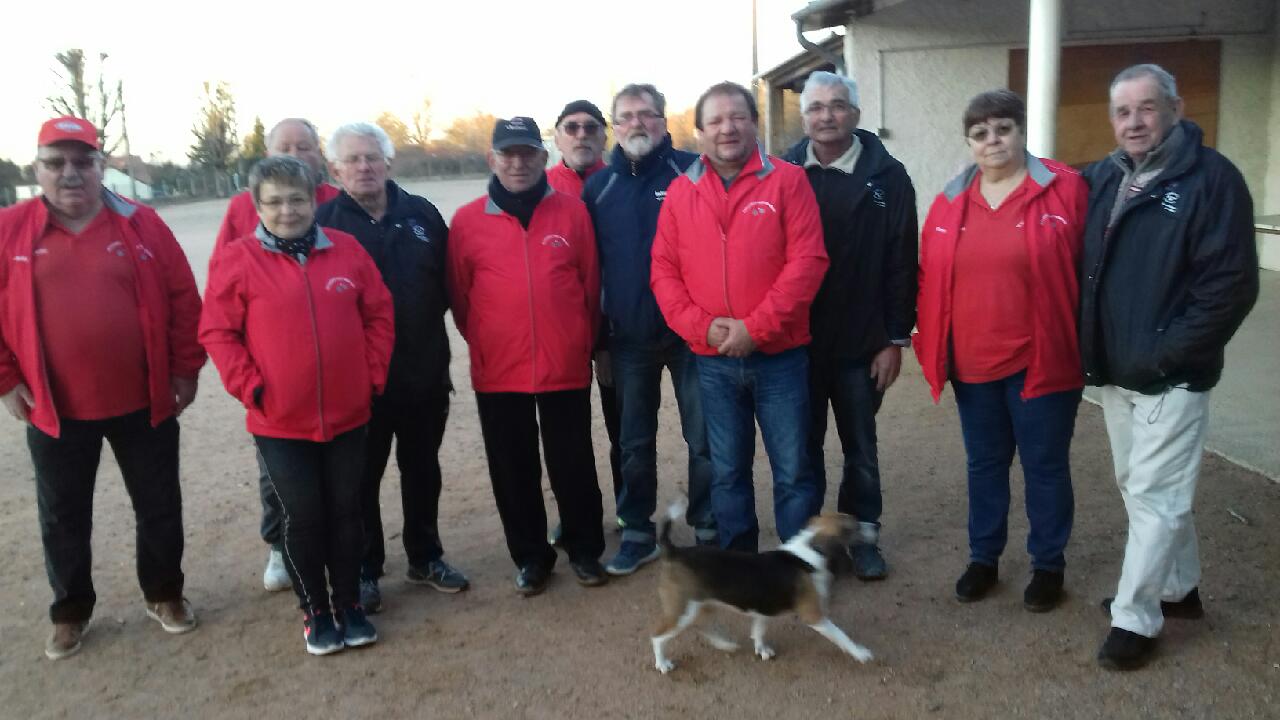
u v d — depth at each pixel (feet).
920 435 19.69
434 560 13.88
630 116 13.08
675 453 19.63
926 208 31.27
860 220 12.54
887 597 12.76
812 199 11.93
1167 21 30.63
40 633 12.99
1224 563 12.91
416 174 150.51
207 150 168.04
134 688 11.46
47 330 11.39
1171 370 10.09
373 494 13.15
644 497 14.21
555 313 12.67
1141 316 10.25
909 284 12.66
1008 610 12.17
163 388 12.17
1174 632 11.27
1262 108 31.53
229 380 11.18
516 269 12.58
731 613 12.62
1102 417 20.02
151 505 12.43
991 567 12.58
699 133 11.98
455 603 13.35
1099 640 11.28
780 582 10.68
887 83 30.53
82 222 11.59
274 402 11.22
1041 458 11.79
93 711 11.01
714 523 14.33
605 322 13.98
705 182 12.00
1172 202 9.93
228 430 23.09
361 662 11.82
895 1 28.60
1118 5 30.42
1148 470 10.52
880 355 13.01
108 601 13.85
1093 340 10.82
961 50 30.40
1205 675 10.37
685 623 10.99
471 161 152.35
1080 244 11.21
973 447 12.35
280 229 11.19
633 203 13.23
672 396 24.62
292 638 12.55
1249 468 16.20
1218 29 30.81
